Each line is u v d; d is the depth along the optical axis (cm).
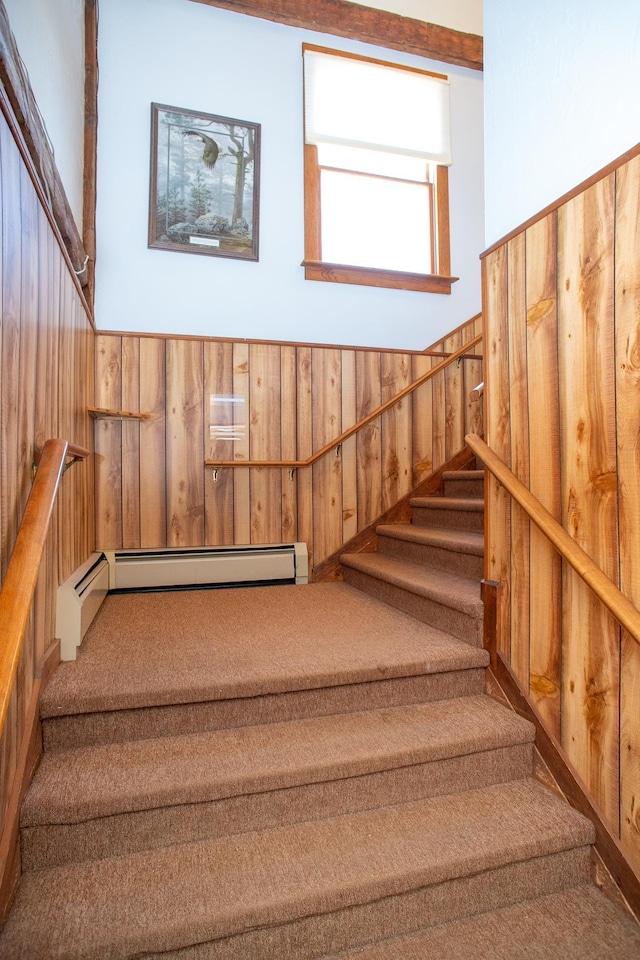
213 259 382
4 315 134
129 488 330
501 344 208
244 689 186
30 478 162
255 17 399
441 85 446
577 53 166
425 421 385
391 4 427
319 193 412
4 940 120
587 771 167
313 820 164
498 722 191
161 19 378
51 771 158
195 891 135
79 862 146
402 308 425
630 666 151
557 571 180
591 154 163
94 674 189
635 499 148
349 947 139
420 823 163
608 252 157
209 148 383
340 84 418
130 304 365
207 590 331
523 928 145
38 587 172
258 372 352
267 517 352
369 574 314
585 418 166
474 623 221
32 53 204
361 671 198
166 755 168
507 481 194
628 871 150
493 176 209
